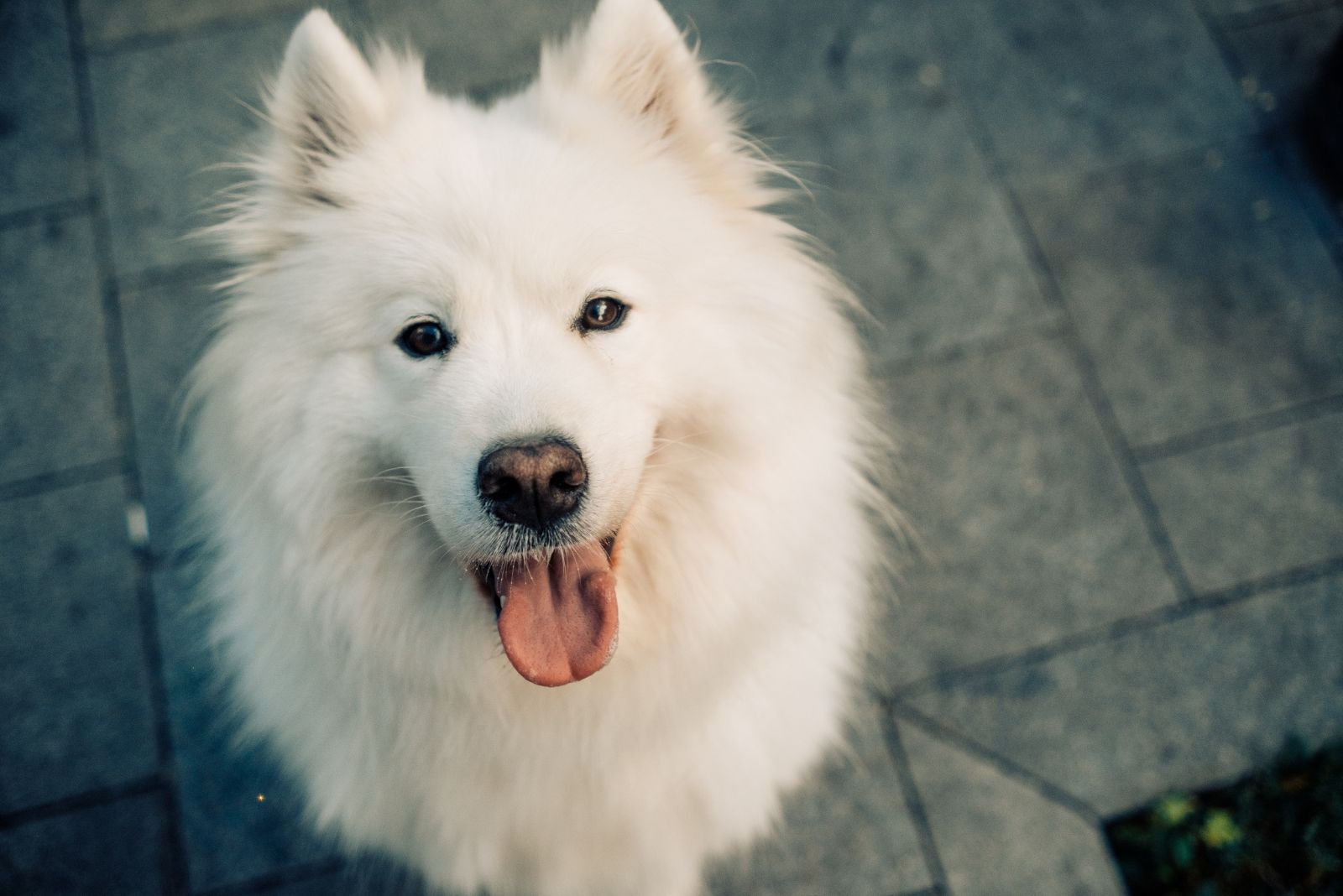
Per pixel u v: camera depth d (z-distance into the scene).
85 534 3.05
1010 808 2.76
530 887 2.38
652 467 1.84
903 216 3.55
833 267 3.46
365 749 2.10
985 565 3.07
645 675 1.94
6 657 2.91
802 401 1.88
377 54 2.11
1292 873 2.66
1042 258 3.47
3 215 3.48
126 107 3.66
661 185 1.86
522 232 1.66
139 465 3.14
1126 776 2.79
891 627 3.00
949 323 3.39
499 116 1.98
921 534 3.12
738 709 2.13
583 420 1.62
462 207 1.67
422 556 1.83
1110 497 3.13
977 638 2.98
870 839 2.74
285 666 2.07
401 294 1.72
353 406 1.75
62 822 2.74
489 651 1.86
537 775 2.04
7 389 3.23
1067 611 3.00
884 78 3.76
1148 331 3.35
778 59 3.80
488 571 1.78
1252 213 3.53
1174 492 3.13
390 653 1.88
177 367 3.25
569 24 3.79
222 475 1.88
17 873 2.69
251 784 2.78
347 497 1.79
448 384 1.67
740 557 1.88
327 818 2.31
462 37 3.80
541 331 1.70
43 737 2.83
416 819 2.21
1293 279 3.42
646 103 1.98
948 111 3.71
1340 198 3.52
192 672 2.90
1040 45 3.81
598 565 1.76
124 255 3.41
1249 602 2.99
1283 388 3.26
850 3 3.88
